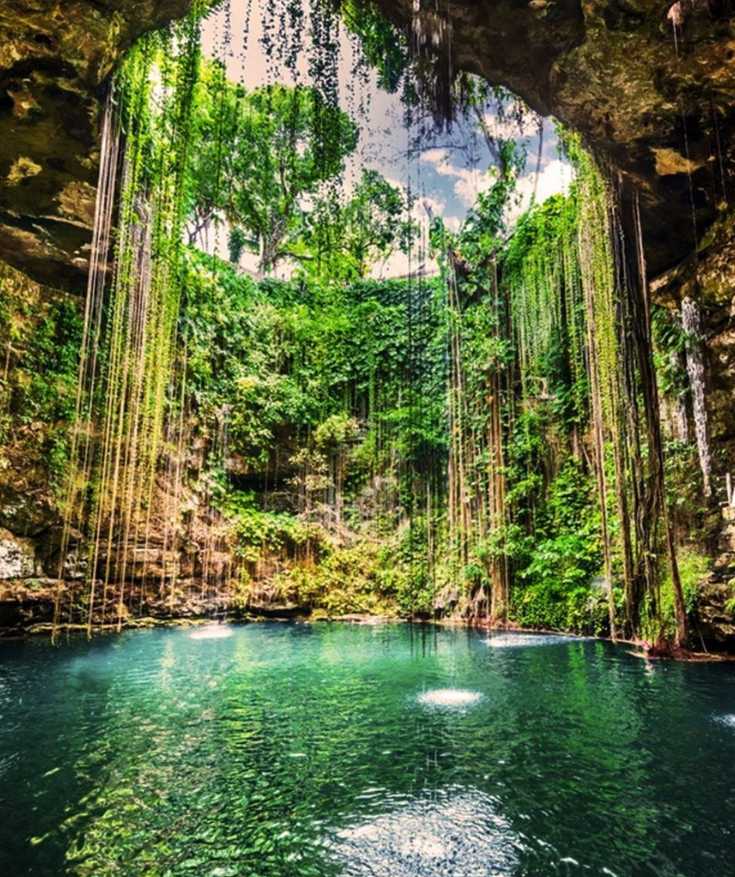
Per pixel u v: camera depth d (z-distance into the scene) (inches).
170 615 440.8
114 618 408.5
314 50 256.4
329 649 332.2
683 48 208.1
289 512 536.4
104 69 239.3
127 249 345.1
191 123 357.4
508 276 492.7
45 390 385.4
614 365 303.9
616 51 213.2
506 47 231.0
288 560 508.1
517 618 417.7
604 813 123.1
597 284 314.0
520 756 156.2
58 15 209.8
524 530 442.3
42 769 146.8
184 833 115.4
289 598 490.9
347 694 224.5
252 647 339.0
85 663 285.9
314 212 465.1
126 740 169.2
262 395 545.6
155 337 383.9
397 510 535.5
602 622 359.3
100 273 370.9
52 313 392.5
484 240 502.3
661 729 177.3
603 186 296.8
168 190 364.5
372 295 609.0
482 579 447.8
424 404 540.7
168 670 270.5
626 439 304.8
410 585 498.6
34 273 378.6
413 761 152.9
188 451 482.0
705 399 303.0
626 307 293.0
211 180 454.3
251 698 218.2
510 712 197.5
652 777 141.3
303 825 118.6
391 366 574.2
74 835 114.0
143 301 366.3
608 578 312.0
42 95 241.4
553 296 455.5
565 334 447.8
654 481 283.9
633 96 231.0
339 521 545.0
